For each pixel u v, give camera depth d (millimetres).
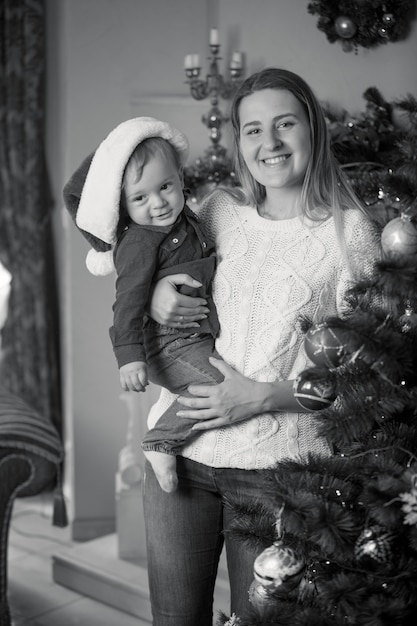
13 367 4012
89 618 2973
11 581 3248
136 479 3197
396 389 1480
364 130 2260
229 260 1756
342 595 1429
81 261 3463
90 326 3498
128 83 3338
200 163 2768
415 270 1405
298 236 1702
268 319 1672
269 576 1481
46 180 3963
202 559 1778
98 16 3309
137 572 3092
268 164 1704
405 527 1426
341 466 1549
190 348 1751
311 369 1489
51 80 3896
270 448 1676
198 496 1760
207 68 3225
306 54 2637
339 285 1665
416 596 1457
